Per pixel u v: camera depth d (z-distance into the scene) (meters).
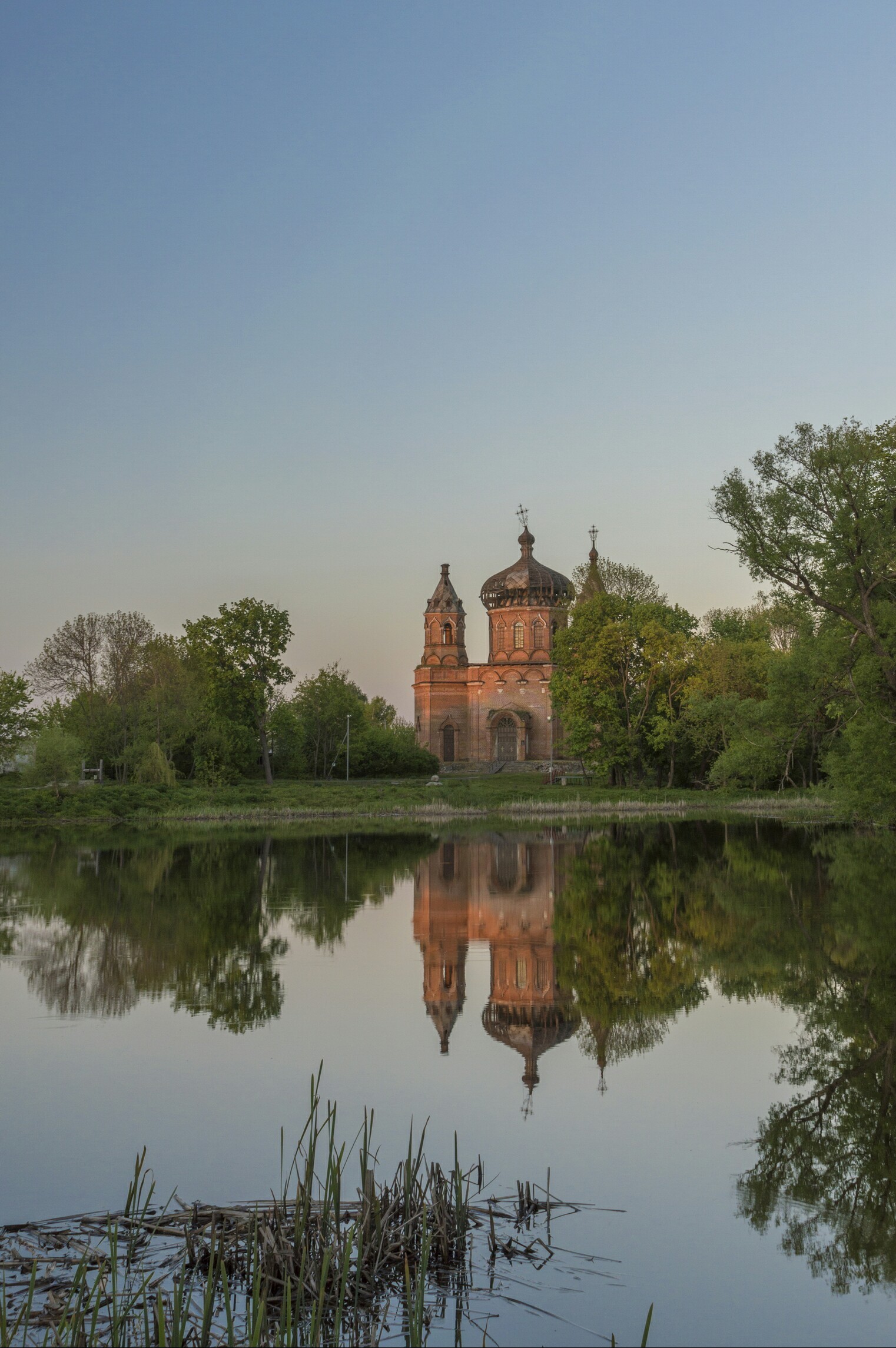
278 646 88.94
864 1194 11.30
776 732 44.28
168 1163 11.83
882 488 36.09
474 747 109.06
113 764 82.31
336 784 92.25
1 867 39.75
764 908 29.42
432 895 32.62
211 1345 8.34
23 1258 9.61
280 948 24.12
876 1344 8.62
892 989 20.19
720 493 37.38
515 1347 8.49
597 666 79.50
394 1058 15.72
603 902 31.17
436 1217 9.95
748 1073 15.26
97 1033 16.95
